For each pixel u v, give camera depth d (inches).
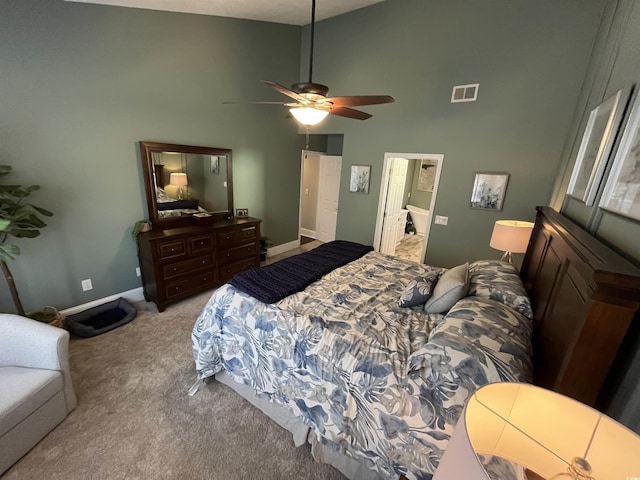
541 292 63.9
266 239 179.8
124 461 58.8
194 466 58.7
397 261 111.3
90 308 110.6
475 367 44.6
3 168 80.9
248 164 163.8
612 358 32.2
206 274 132.0
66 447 60.7
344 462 56.8
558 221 62.7
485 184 128.6
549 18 105.0
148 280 119.0
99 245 111.1
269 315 67.8
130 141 112.6
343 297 78.9
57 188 97.2
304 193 246.7
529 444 26.6
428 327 66.0
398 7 136.8
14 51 83.2
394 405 47.9
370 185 166.9
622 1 70.2
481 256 136.7
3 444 53.5
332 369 55.7
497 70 118.4
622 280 29.3
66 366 66.1
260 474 57.9
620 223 43.0
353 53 155.2
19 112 86.4
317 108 80.7
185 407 72.8
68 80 94.1
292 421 64.6
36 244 95.5
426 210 267.3
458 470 21.0
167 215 126.2
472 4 118.8
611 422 23.2
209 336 75.6
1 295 90.6
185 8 114.6
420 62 136.3
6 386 57.7
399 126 149.1
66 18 90.6
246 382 71.1
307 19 154.9
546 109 111.5
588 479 23.4
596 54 90.2
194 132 133.3
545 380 45.9
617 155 46.4
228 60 139.8
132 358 89.9
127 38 105.0
